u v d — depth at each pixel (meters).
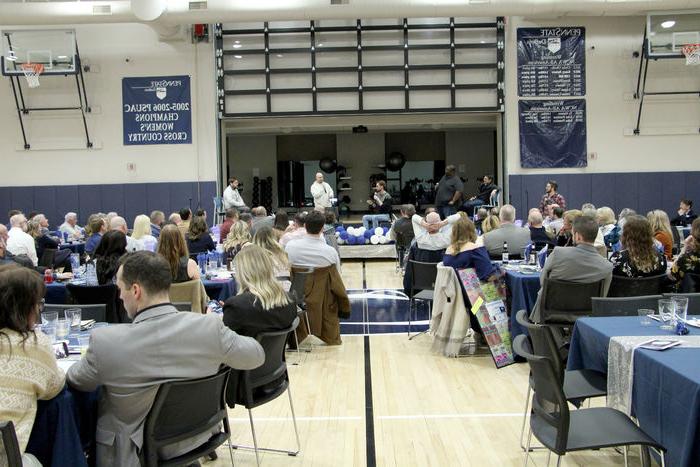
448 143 19.91
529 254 6.11
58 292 5.67
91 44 13.24
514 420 4.00
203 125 13.27
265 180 19.92
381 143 20.02
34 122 13.34
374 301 8.17
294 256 5.82
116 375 2.26
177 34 12.94
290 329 3.32
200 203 13.34
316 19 11.52
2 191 13.41
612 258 4.50
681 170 13.16
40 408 2.17
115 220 6.67
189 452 2.51
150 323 2.31
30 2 11.81
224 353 2.42
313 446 3.66
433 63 13.08
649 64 13.05
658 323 3.21
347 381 4.88
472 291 5.30
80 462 2.20
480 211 10.02
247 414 4.20
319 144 20.19
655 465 3.18
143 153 13.37
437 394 4.54
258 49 13.10
